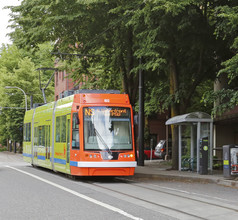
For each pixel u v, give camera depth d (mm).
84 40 23797
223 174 17688
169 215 8977
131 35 22672
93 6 21234
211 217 8922
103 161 15945
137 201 11047
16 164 29594
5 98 56219
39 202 10672
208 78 22672
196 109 34906
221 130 24938
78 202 10695
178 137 22266
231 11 14625
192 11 17562
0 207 9867
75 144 16500
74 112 16766
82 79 28969
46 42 23797
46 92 57812
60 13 21500
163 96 22969
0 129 61375
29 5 21609
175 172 20250
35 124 24359
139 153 25219
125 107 16859
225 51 20359
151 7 17750
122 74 24719
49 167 20469
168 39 19969
